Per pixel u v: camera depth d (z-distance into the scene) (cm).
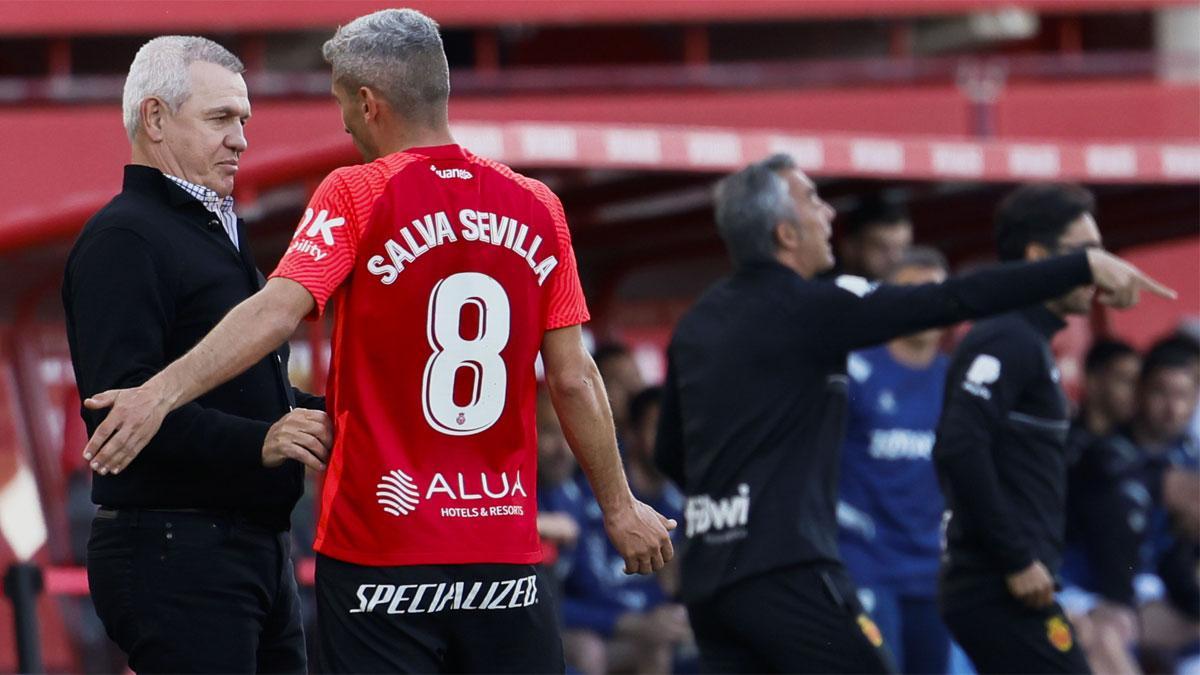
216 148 1545
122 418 1306
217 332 1323
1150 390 3188
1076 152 3088
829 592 1944
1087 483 3042
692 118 7000
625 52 7919
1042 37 8319
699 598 2003
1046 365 2084
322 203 1372
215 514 1505
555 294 1441
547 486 2834
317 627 1401
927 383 2666
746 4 7806
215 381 1325
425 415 1373
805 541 1948
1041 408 2088
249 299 1337
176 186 1520
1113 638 2920
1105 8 8106
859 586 2584
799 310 1961
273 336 1328
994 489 2038
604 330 3588
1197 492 3159
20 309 3077
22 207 6022
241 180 2453
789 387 1969
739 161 2733
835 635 1939
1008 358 2059
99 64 7194
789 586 1942
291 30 7275
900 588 2609
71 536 2912
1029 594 2042
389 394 1369
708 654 2036
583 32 7850
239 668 1503
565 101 6925
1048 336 2108
